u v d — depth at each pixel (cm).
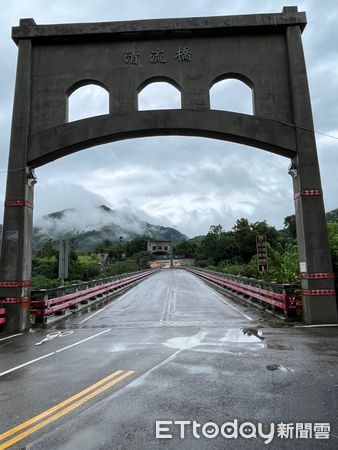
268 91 1359
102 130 1346
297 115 1319
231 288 2453
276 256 2345
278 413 480
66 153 1390
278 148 1330
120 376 651
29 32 1393
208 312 1563
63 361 784
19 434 434
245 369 684
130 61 1393
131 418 472
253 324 1230
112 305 1928
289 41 1367
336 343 906
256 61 1381
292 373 656
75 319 1480
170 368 696
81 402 532
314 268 1231
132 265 5788
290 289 1325
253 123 1330
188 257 11962
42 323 1341
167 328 1179
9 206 1303
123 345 927
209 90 1372
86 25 1388
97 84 1415
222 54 1388
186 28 1373
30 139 1348
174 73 1380
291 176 1369
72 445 404
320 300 1219
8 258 1272
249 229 7456
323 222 1256
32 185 1372
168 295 2389
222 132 1330
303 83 1337
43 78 1399
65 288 1582
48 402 538
